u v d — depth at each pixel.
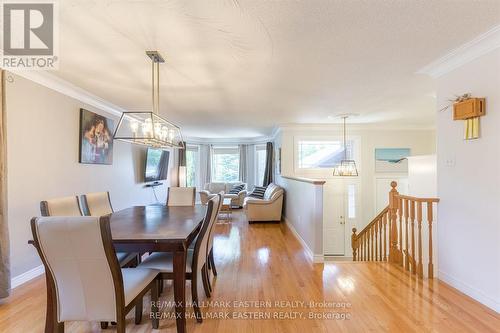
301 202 4.39
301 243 4.30
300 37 2.12
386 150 6.35
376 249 4.13
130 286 1.72
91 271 1.53
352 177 6.36
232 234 4.95
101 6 1.70
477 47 2.26
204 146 9.11
